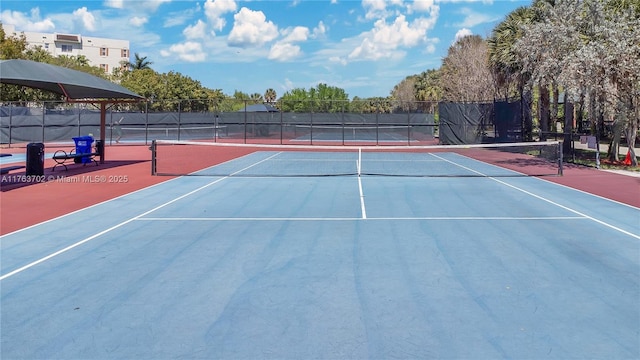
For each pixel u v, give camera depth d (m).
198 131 38.00
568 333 4.32
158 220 9.45
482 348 4.04
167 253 7.04
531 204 11.16
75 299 5.21
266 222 9.23
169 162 22.66
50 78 14.44
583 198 11.97
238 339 4.23
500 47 31.12
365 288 5.50
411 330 4.39
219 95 75.25
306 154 28.31
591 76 17.03
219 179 16.09
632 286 5.54
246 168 20.03
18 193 13.03
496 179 15.90
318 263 6.50
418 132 39.25
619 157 22.83
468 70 43.88
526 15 29.47
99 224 9.09
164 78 66.06
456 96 47.06
